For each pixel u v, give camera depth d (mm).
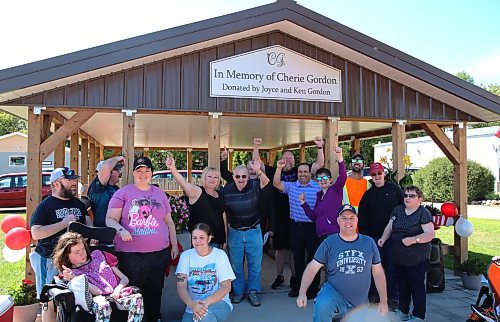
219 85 5699
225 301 3906
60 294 3232
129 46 4930
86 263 3701
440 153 24766
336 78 6160
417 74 5961
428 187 21703
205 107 5637
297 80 5988
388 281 5043
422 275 4566
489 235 11617
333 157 6129
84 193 6293
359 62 6188
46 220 3963
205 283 3885
